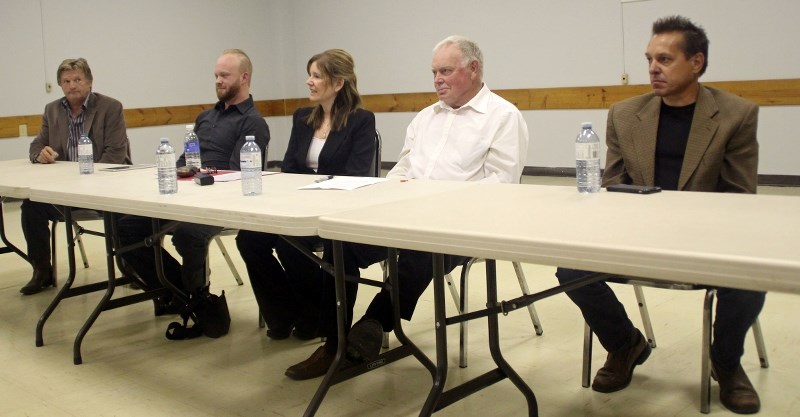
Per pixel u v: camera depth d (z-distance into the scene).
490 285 1.92
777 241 1.21
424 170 2.67
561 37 7.09
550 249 1.30
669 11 6.40
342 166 2.82
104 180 2.78
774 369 2.30
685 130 2.16
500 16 7.45
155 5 7.81
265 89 9.09
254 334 2.88
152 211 2.12
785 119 5.98
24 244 4.71
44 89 6.95
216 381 2.40
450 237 1.43
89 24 7.26
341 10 8.66
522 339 2.68
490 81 7.63
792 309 2.86
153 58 7.83
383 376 2.39
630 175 2.23
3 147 6.71
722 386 2.08
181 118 8.14
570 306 3.05
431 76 8.05
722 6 6.13
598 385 2.20
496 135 2.56
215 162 3.28
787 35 5.86
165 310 3.15
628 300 3.09
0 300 3.46
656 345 2.55
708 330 1.98
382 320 2.16
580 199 1.78
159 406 2.22
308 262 2.68
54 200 2.50
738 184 2.06
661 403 2.10
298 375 2.37
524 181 6.96
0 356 2.71
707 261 1.13
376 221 1.58
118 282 2.82
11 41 6.68
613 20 6.75
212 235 2.84
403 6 8.14
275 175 2.66
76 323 3.09
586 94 7.01
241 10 8.70
